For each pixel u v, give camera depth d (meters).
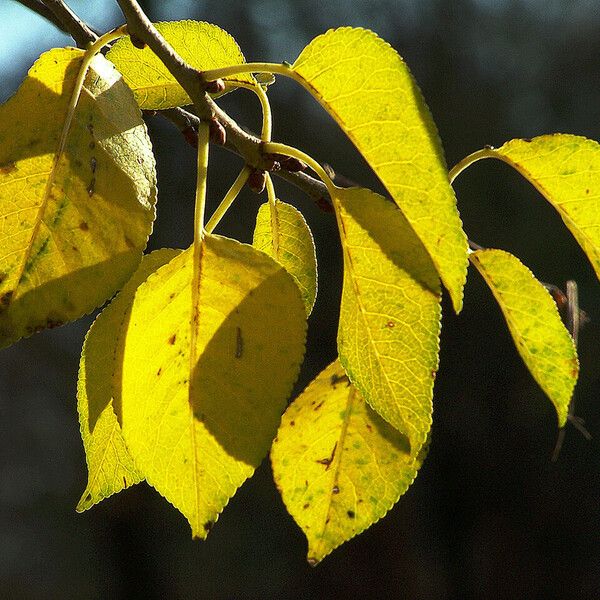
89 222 0.56
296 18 3.68
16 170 0.56
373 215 0.58
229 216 2.79
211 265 0.57
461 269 0.56
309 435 0.62
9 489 3.80
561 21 3.90
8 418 3.76
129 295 0.59
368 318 0.58
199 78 0.58
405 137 0.56
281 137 3.16
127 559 3.59
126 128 0.57
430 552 3.61
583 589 3.34
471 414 3.51
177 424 0.57
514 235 3.30
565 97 3.74
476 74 3.75
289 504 0.62
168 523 3.72
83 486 3.79
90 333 0.59
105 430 0.60
